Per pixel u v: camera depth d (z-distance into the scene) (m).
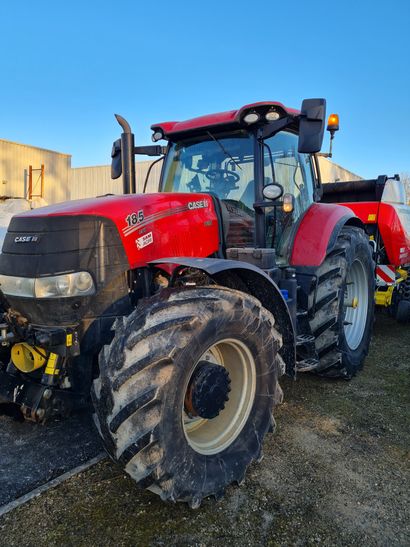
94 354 2.62
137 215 2.76
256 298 2.78
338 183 6.74
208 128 3.66
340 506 2.29
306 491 2.41
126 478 2.50
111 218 2.63
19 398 2.58
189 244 3.06
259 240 3.56
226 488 2.43
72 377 2.54
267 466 2.65
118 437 2.03
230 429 2.53
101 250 2.57
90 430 3.06
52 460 2.69
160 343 2.10
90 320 2.53
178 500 2.15
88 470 2.57
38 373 2.63
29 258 2.50
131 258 2.68
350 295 4.44
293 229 3.94
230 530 2.12
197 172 3.88
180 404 2.14
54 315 2.46
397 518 2.21
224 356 2.64
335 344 3.72
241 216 3.64
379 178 6.28
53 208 2.72
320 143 3.11
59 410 2.55
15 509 2.24
